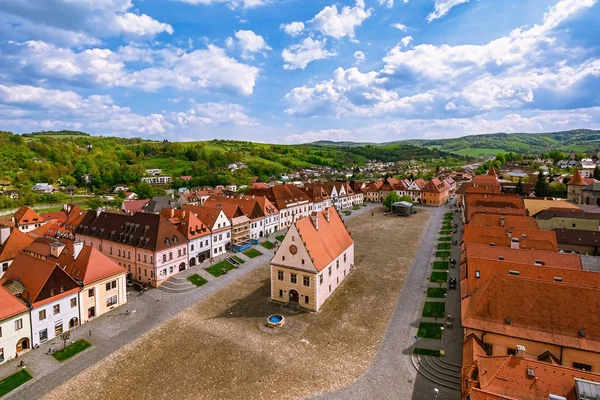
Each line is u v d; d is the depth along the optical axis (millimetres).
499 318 40656
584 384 26609
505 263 48719
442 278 70500
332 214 76625
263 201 110312
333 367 43469
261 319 56031
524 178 185250
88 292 56500
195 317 57125
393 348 47062
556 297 39500
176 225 81250
